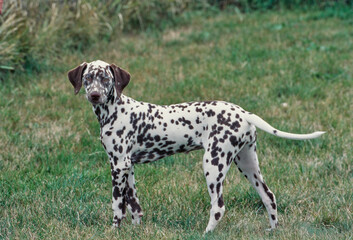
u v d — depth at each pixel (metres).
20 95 12.38
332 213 7.42
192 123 6.93
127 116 6.98
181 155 9.77
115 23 16.89
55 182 8.48
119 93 6.82
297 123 10.98
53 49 14.61
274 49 15.90
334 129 10.80
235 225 7.22
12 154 9.71
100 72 6.75
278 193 8.12
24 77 13.16
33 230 7.02
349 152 9.68
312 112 11.66
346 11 19.78
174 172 9.10
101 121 7.03
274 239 6.65
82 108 11.77
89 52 15.54
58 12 15.41
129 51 15.90
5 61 13.09
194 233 6.80
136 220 7.29
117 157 6.99
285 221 7.37
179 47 16.41
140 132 7.00
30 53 13.73
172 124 6.96
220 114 6.82
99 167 9.38
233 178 8.92
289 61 14.74
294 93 12.73
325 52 15.54
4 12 13.73
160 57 15.48
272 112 11.55
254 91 12.74
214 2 20.77
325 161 9.35
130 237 6.75
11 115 11.20
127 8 17.50
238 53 15.51
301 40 16.69
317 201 8.02
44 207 7.74
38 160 9.68
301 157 9.73
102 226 7.24
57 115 11.40
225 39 17.03
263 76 13.84
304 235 6.79
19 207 7.86
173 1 19.03
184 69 14.34
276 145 10.27
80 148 10.05
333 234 6.88
